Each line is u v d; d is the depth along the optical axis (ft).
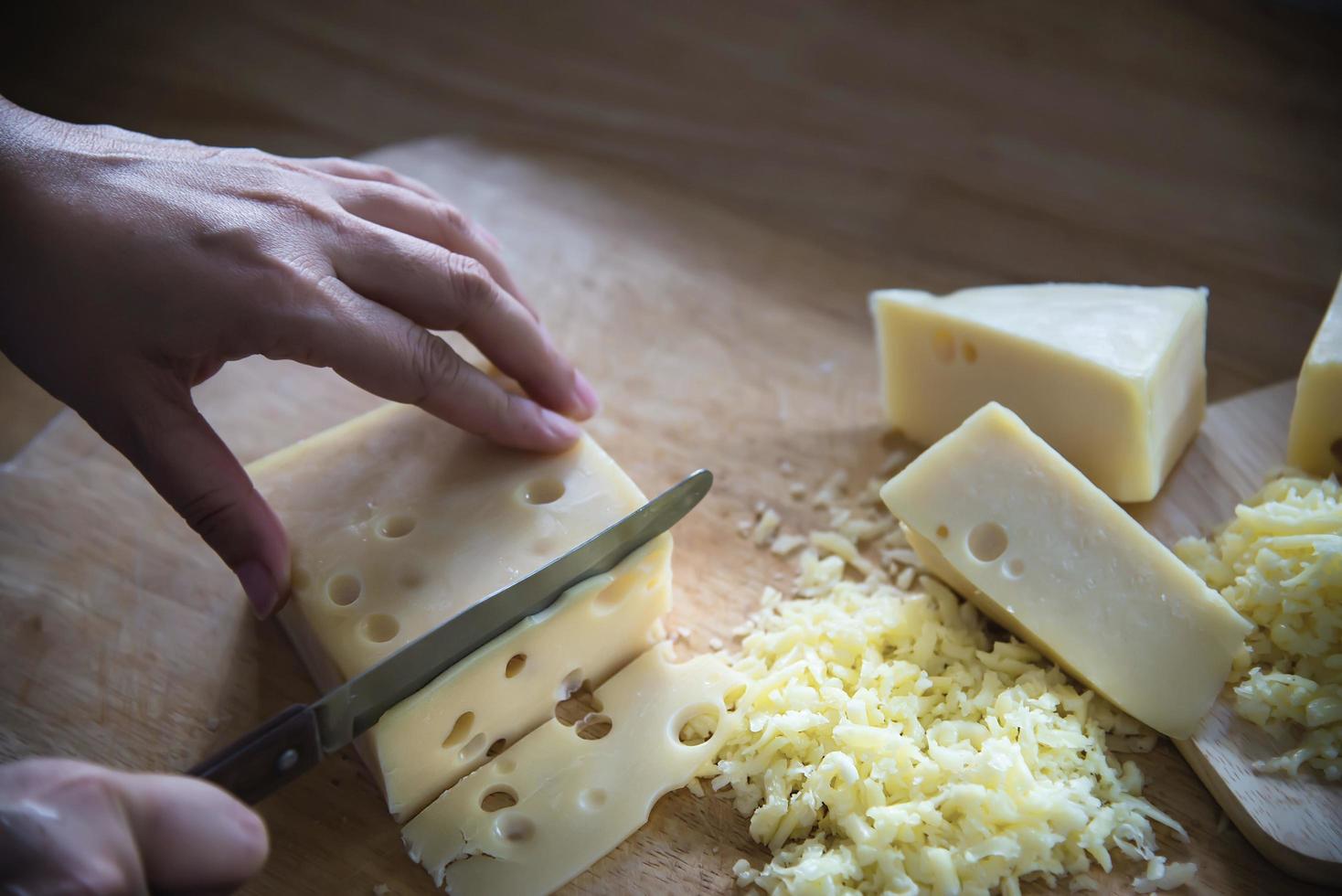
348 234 1.44
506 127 2.13
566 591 1.41
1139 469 1.58
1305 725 1.43
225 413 1.76
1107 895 1.37
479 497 1.49
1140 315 1.60
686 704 1.47
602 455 1.52
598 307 1.87
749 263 1.92
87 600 1.59
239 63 2.25
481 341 1.52
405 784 1.40
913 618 1.51
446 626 1.33
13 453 1.86
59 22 2.32
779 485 1.70
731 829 1.42
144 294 1.37
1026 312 1.64
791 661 1.50
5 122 1.43
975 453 1.49
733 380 1.80
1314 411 1.56
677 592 1.60
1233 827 1.40
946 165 2.02
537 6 2.31
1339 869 1.34
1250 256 1.88
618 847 1.41
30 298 1.38
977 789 1.36
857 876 1.35
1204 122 2.03
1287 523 1.49
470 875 1.38
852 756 1.40
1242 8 2.17
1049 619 1.45
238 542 1.39
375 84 2.21
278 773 1.29
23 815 1.08
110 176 1.41
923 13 2.23
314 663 1.48
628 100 2.15
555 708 1.49
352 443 1.53
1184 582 1.45
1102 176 1.99
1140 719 1.44
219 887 1.15
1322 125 2.01
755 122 2.10
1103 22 2.18
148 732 1.49
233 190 1.43
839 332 1.85
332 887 1.39
